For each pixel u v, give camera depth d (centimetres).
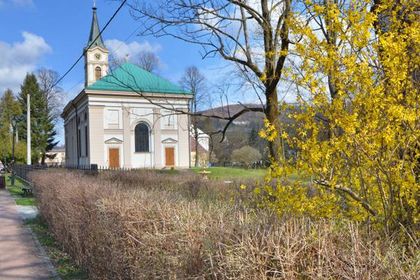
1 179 2900
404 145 376
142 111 6109
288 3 674
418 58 383
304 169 396
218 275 300
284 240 288
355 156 386
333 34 409
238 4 867
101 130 5925
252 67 933
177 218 415
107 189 729
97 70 6556
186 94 4091
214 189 1009
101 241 594
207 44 972
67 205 848
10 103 8169
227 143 5975
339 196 420
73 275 721
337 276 261
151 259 421
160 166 6141
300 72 412
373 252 273
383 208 385
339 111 376
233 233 323
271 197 484
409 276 246
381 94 365
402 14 414
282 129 419
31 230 1188
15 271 776
